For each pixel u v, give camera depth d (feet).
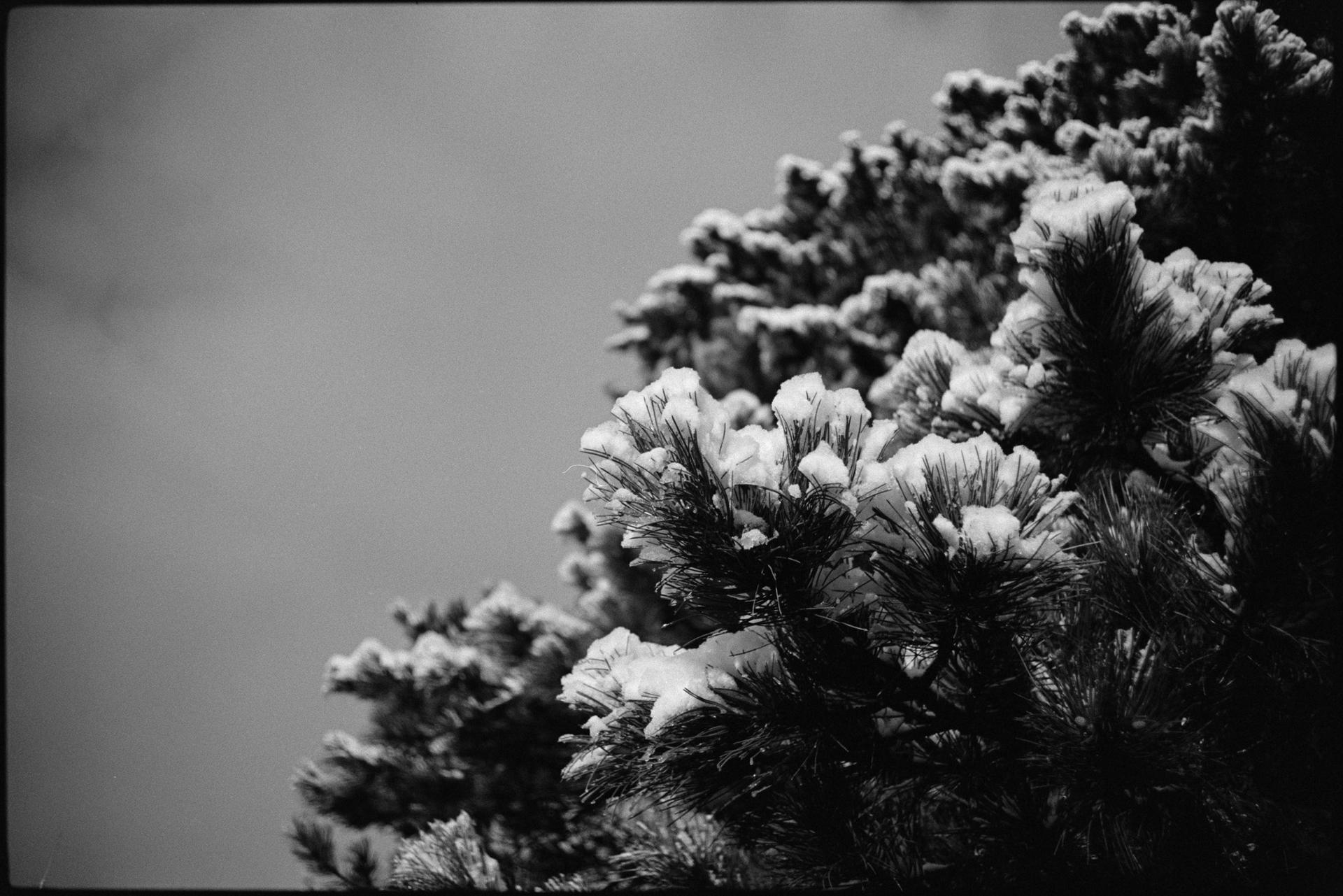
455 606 22.97
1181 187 11.44
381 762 17.81
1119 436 8.98
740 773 8.52
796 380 8.36
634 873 9.45
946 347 9.41
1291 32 10.07
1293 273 10.09
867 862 8.69
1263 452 8.45
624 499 8.34
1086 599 8.68
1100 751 8.49
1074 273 8.74
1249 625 8.63
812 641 8.45
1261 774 8.63
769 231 29.32
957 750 8.75
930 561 8.32
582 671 8.61
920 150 26.45
